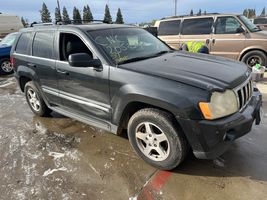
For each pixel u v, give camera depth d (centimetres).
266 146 364
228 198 274
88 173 329
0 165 357
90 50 360
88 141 409
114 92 330
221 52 806
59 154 377
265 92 587
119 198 285
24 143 416
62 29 409
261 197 272
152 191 291
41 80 458
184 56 380
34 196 294
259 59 759
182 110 273
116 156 363
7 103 632
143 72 309
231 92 281
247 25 771
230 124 274
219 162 334
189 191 288
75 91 392
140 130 328
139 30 448
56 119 505
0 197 295
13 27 1919
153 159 324
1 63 1030
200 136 275
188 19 854
